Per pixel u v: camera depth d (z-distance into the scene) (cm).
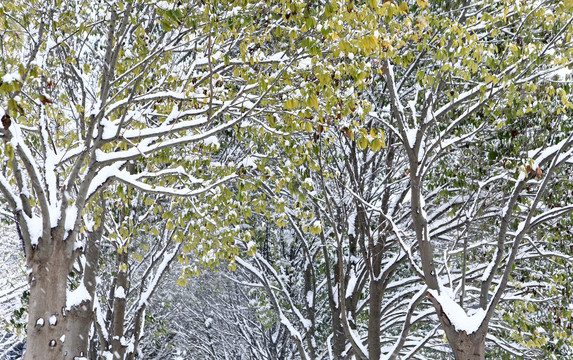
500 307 1151
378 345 1046
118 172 746
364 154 1230
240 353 2056
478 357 782
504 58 869
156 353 2131
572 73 908
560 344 1119
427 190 1275
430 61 1038
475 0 1061
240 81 876
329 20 608
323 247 1236
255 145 965
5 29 728
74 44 852
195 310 2070
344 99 688
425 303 1293
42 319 620
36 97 775
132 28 878
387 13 602
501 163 952
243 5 617
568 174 1068
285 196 1365
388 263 1105
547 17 816
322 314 1658
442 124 1079
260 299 1545
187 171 884
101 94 660
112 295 1230
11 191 651
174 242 1376
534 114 979
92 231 860
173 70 834
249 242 904
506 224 838
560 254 1030
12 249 1546
